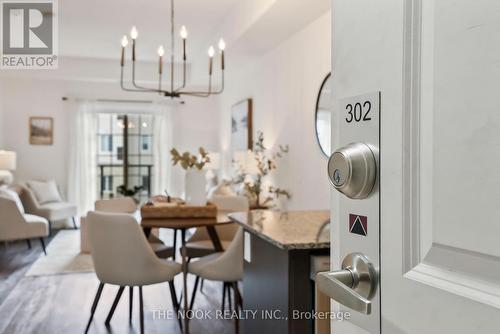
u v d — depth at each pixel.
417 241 0.48
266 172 4.82
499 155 0.39
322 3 3.34
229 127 7.12
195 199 3.31
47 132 7.49
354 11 0.59
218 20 4.97
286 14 3.61
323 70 3.63
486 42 0.40
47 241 6.11
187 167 3.35
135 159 7.97
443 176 0.45
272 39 4.44
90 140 7.64
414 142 0.48
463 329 0.42
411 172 0.49
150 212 3.09
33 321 3.09
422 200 0.48
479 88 0.41
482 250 0.41
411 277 0.48
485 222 0.40
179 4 4.41
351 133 0.59
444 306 0.44
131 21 4.99
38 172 7.47
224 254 2.72
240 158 5.34
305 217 2.24
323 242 1.57
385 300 0.52
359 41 0.58
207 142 8.26
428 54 0.47
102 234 2.60
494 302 0.39
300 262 1.60
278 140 4.75
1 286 3.94
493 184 0.40
